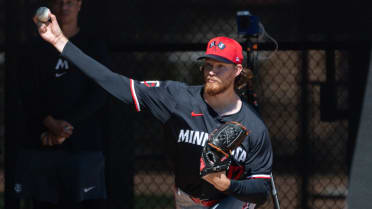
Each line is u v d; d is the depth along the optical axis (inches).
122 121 666.2
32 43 546.9
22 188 548.7
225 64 397.7
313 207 669.9
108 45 645.9
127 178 667.4
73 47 405.7
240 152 399.2
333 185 667.4
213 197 423.8
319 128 669.3
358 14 649.0
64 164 538.3
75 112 526.6
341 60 651.5
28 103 544.4
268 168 406.9
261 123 408.5
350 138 657.0
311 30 663.8
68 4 537.0
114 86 411.2
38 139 542.3
